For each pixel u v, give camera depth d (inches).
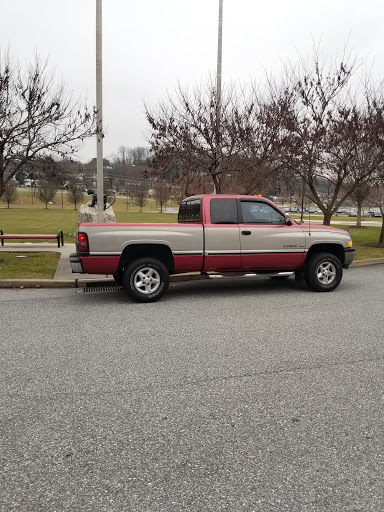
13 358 175.0
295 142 505.0
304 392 143.0
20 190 4675.2
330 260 325.4
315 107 514.9
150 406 132.2
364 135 519.8
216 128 473.7
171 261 298.2
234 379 153.9
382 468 100.8
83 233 274.2
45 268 403.5
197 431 117.3
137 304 280.5
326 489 93.0
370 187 707.4
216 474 98.1
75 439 112.8
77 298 299.4
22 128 411.8
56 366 166.2
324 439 113.6
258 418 124.9
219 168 506.6
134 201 3833.7
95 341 198.8
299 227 324.5
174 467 100.8
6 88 393.7
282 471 99.3
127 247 287.0
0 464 101.5
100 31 483.8
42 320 237.3
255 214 317.1
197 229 295.9
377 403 135.2
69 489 92.7
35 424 120.6
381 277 406.3
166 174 541.0
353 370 163.3
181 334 211.2
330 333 213.5
